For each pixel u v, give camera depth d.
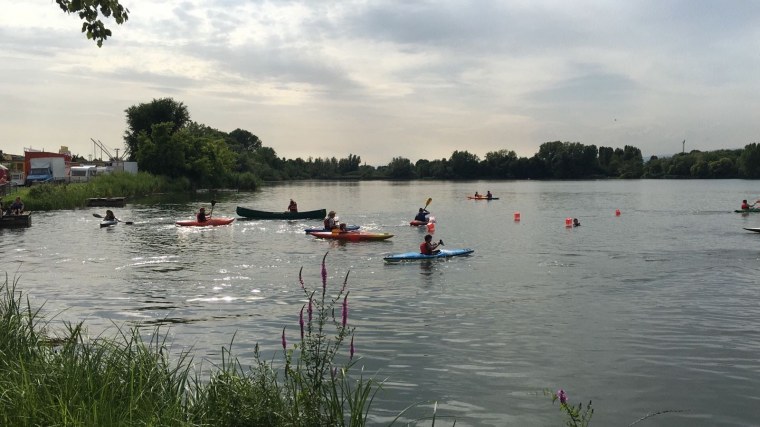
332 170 179.00
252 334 11.73
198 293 15.75
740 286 16.62
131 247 25.11
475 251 24.22
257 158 148.50
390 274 18.84
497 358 10.37
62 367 6.65
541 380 9.32
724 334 11.84
